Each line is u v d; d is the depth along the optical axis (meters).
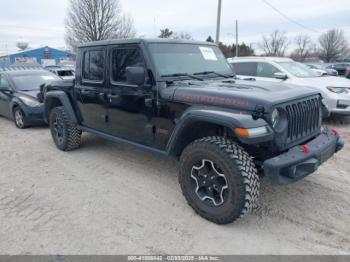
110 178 4.38
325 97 7.18
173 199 3.74
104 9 29.62
